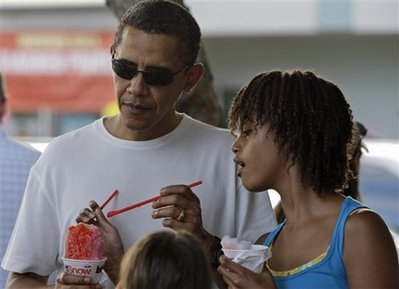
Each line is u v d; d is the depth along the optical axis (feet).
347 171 14.94
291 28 68.03
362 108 70.95
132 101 16.06
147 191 16.96
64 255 15.38
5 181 23.00
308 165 14.46
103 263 15.20
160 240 12.19
